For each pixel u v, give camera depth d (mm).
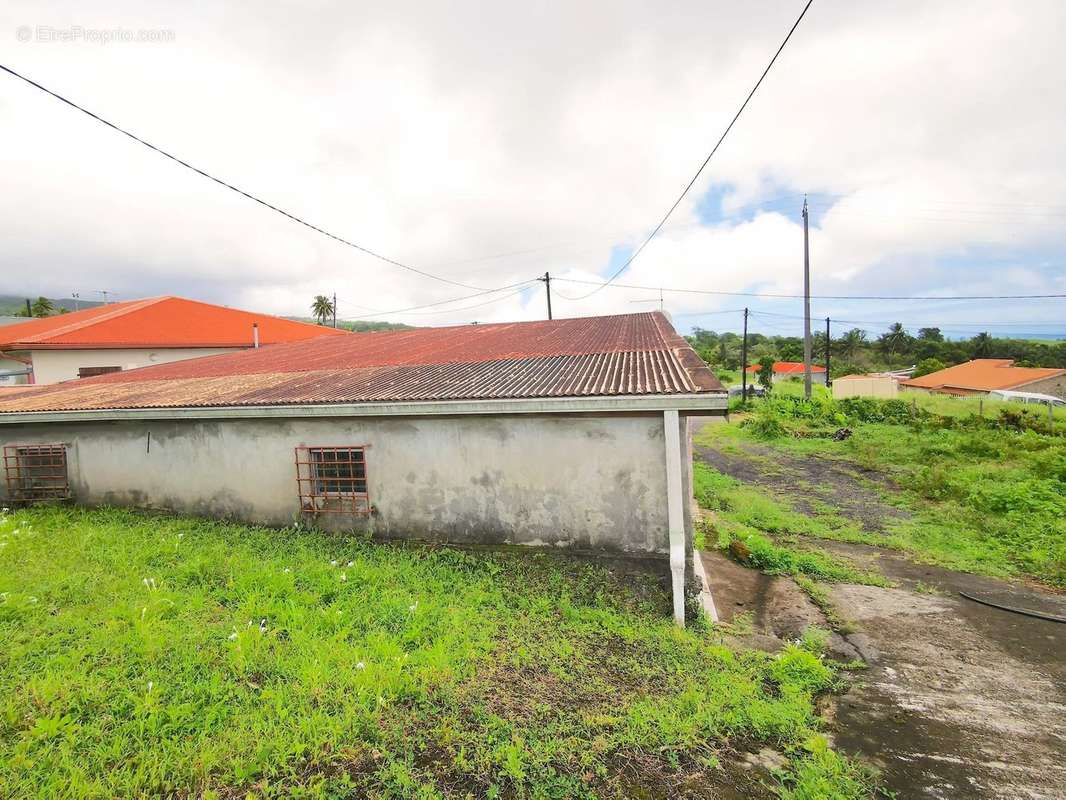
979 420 16688
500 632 4602
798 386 36000
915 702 4207
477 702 3592
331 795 2793
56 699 3357
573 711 3590
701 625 5219
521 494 6004
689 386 5121
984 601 6227
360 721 3295
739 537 8445
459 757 3057
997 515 9086
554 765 3121
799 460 15047
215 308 24734
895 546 8219
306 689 3555
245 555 5828
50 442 7797
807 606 6102
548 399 5383
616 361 7129
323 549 6176
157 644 3916
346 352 11422
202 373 10000
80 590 4828
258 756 2977
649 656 4410
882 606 6109
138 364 18531
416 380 7078
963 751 3607
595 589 5547
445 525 6277
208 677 3654
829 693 4309
